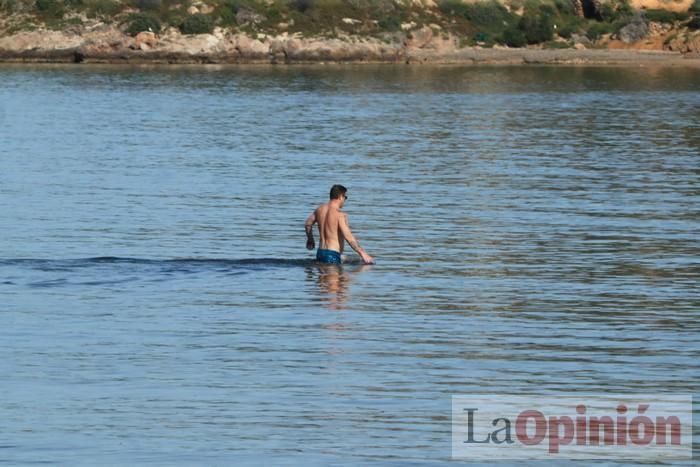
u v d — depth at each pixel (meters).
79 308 60.59
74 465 39.28
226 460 39.91
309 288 65.94
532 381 48.62
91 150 137.50
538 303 62.84
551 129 166.88
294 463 39.72
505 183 110.75
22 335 55.16
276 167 122.62
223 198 100.81
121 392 46.66
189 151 137.12
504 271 71.31
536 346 54.09
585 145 145.75
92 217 90.56
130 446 40.97
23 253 76.19
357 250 73.00
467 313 60.47
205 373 49.31
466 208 95.88
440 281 68.25
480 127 169.75
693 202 99.44
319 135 157.12
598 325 58.22
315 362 51.09
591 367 50.75
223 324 57.56
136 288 65.38
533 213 93.38
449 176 115.94
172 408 44.88
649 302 63.31
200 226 87.00
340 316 59.41
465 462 40.03
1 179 111.75
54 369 49.69
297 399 46.03
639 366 51.00
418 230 85.62
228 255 76.19
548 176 115.88
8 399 45.69
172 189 106.00
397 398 46.31
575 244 80.50
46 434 42.00
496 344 54.38
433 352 52.84
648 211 94.56
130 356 51.78
